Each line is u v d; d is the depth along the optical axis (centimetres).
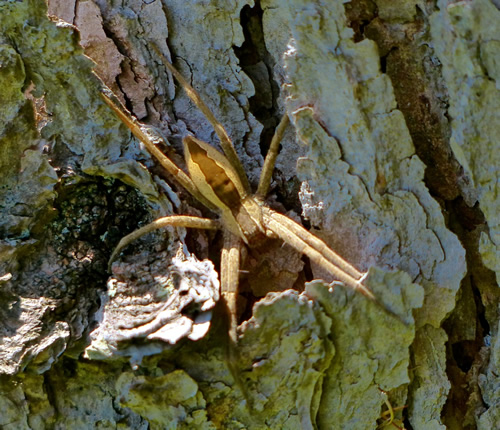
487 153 24
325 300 24
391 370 24
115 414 24
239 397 24
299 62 24
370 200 24
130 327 24
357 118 24
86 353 24
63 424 24
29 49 24
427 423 24
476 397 24
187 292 24
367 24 24
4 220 24
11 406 24
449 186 24
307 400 24
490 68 24
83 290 24
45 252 24
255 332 24
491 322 24
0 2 24
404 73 24
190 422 24
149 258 24
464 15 23
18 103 24
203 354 24
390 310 24
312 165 24
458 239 24
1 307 24
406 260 24
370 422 24
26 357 24
